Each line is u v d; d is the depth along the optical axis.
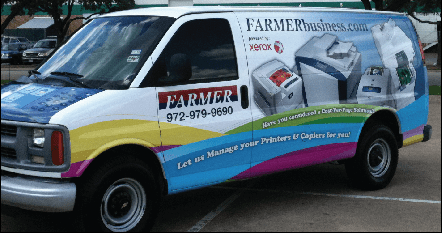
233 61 5.39
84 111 4.43
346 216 5.65
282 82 5.71
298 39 5.96
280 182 7.13
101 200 4.50
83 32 5.67
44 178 4.43
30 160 4.47
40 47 35.03
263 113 5.55
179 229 5.20
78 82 4.91
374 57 6.67
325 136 6.14
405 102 7.00
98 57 5.15
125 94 4.68
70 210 4.38
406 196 6.45
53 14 30.41
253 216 5.63
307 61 5.98
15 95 4.84
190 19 5.22
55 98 4.61
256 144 5.52
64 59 5.37
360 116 6.46
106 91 4.66
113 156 4.62
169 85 4.89
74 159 4.34
